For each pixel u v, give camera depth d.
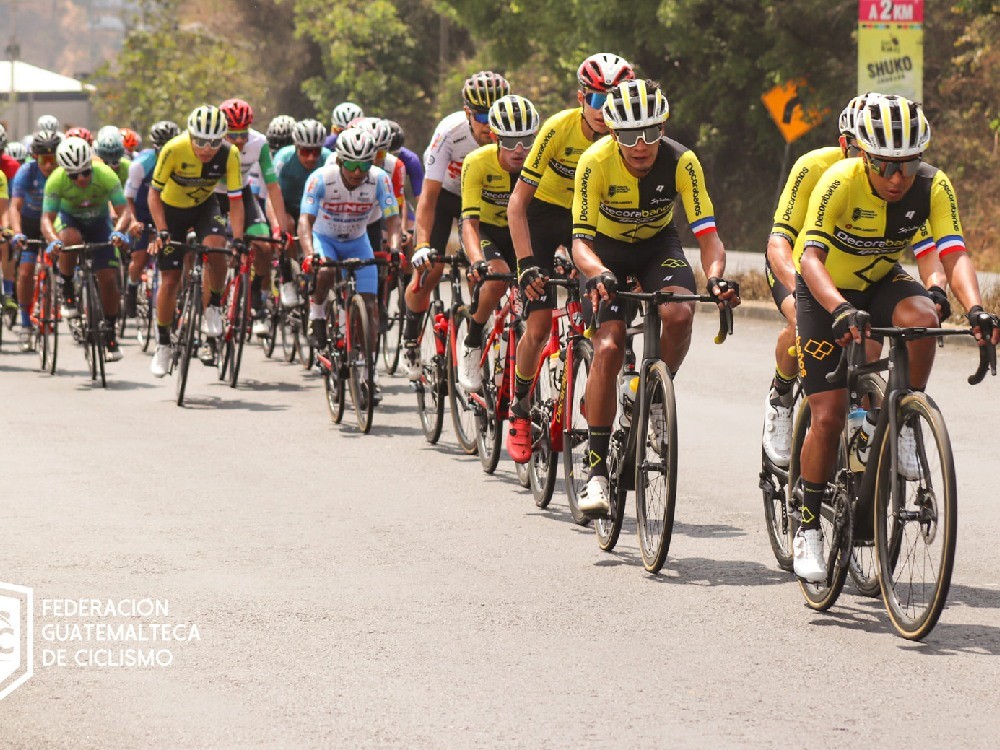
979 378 18.23
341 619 19.77
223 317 44.56
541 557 23.45
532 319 26.91
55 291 46.56
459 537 24.91
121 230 45.62
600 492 23.36
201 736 15.29
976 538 23.95
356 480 30.03
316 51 165.75
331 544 24.33
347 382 37.59
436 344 33.84
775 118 83.88
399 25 153.00
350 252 39.03
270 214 45.88
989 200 93.81
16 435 35.47
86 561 23.08
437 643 18.64
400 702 16.34
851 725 15.50
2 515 26.52
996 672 17.23
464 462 32.19
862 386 19.80
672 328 22.84
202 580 21.91
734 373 44.84
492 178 29.27
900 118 18.06
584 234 22.91
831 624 19.45
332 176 38.06
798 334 20.09
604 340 23.31
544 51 115.44
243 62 159.75
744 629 19.23
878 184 18.73
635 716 15.84
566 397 25.91
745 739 15.11
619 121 21.98
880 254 19.72
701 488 28.81
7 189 52.62
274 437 35.34
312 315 38.50
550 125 26.31
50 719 15.86
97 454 32.94
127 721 15.77
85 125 198.75
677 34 96.44
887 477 18.86
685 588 21.42
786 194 21.50
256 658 18.02
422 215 32.47
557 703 16.28
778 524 22.81
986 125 96.75
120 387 44.34
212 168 40.88
